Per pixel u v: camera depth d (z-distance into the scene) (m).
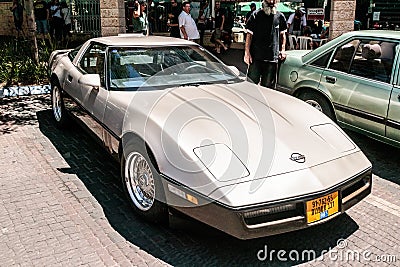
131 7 12.47
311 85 5.64
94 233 3.43
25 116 6.78
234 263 3.08
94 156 5.12
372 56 5.00
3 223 3.56
